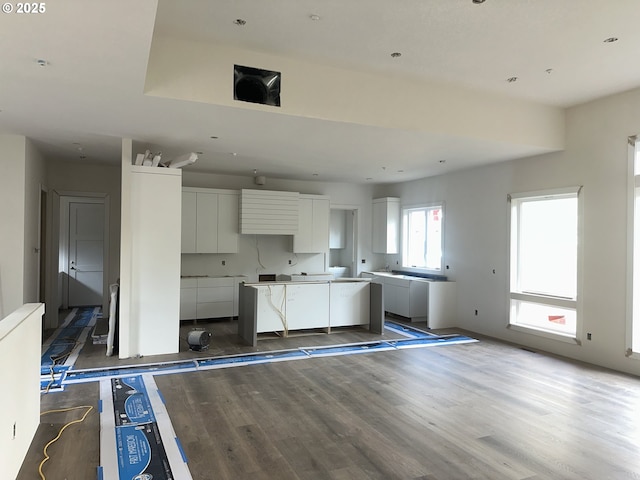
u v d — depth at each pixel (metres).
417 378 4.70
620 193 5.12
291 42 3.80
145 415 3.63
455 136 5.01
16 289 5.29
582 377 4.80
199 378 4.60
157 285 5.44
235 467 2.82
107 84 3.44
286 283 6.50
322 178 8.52
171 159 6.50
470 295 7.24
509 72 4.46
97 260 9.15
